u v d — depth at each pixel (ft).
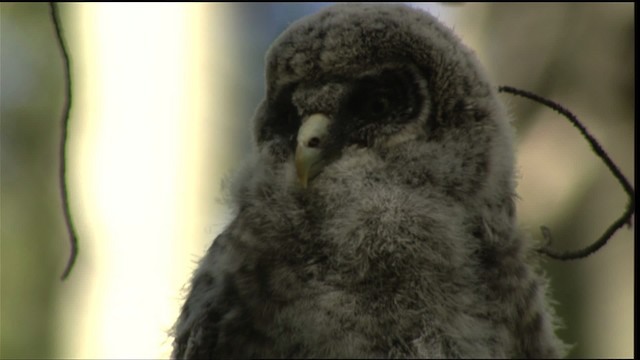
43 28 71.87
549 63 38.42
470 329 23.75
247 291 24.09
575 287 36.42
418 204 24.18
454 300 23.80
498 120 25.68
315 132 25.04
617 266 36.35
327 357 23.56
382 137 25.17
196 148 43.91
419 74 25.35
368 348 23.44
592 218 36.50
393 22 25.52
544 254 27.30
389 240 23.84
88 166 42.88
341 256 23.93
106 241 42.34
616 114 37.52
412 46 25.31
